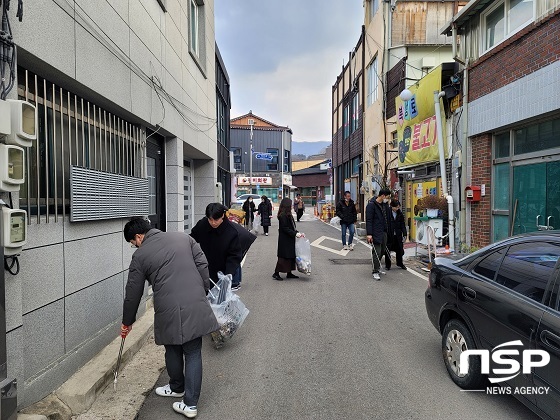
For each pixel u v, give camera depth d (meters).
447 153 10.21
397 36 15.29
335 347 4.72
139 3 5.80
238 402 3.53
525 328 2.93
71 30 3.87
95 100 4.69
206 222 5.20
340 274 8.91
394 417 3.26
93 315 4.38
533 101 7.07
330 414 3.32
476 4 8.70
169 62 7.38
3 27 2.87
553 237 3.15
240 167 48.72
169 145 7.94
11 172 2.78
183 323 3.24
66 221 3.88
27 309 3.25
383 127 15.89
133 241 3.49
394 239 9.19
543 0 6.94
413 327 5.41
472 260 3.93
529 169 7.52
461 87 9.50
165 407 3.50
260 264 10.40
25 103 2.88
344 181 25.95
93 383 3.60
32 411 3.11
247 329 5.36
